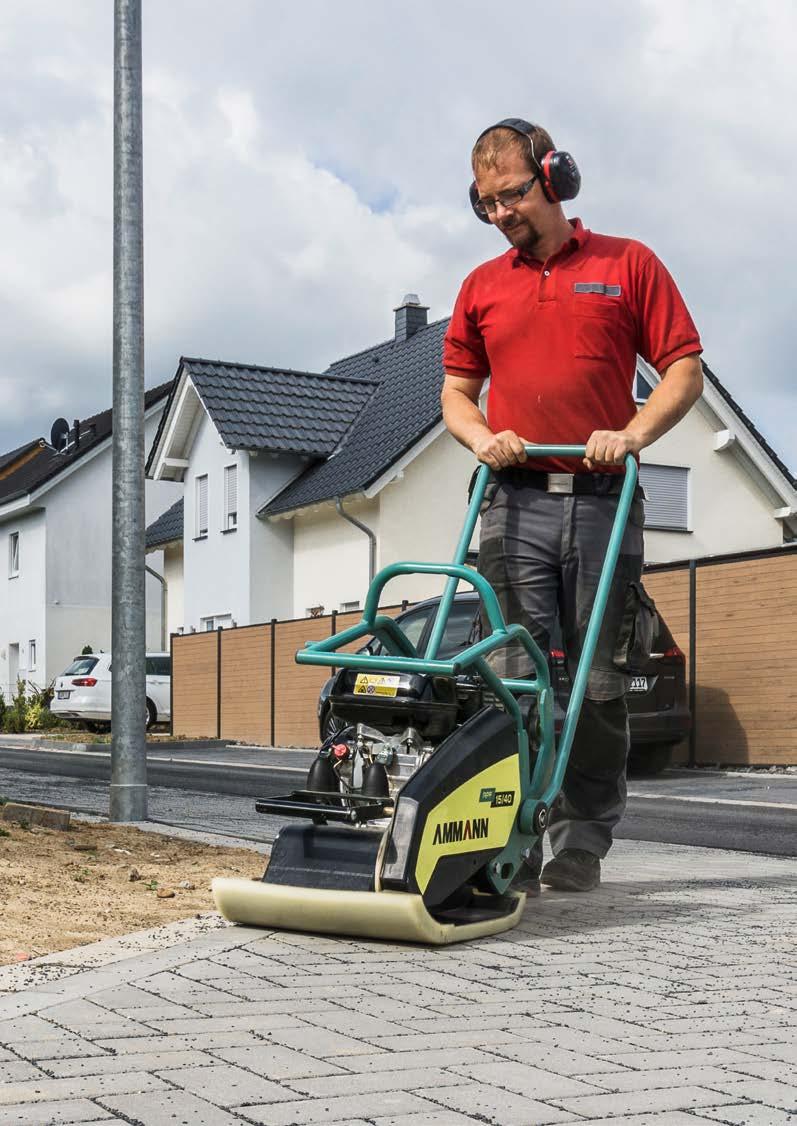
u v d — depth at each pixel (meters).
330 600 29.39
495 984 3.80
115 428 8.95
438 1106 2.64
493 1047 3.11
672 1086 2.82
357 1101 2.66
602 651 5.18
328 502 27.86
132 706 8.81
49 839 7.15
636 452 5.00
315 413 31.33
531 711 4.87
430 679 4.40
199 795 12.73
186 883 5.86
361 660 4.44
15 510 42.72
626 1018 3.43
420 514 27.97
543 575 5.20
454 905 4.74
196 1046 3.06
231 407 30.70
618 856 7.33
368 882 4.29
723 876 6.30
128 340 8.95
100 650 42.44
